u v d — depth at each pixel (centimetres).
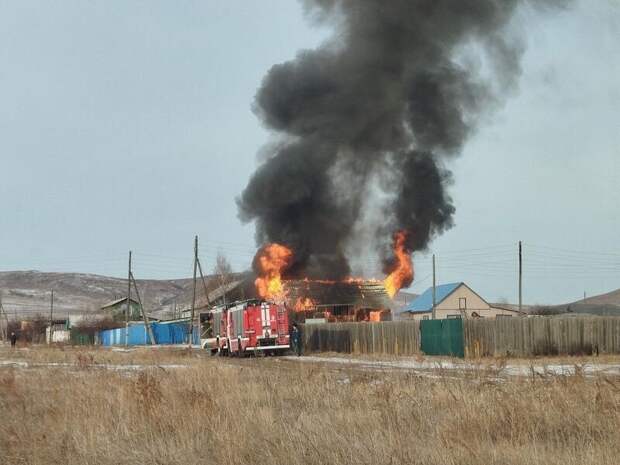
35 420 3344
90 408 3259
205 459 2303
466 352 9575
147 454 2362
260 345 11206
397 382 3719
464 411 2670
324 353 12119
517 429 2462
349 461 2100
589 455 2041
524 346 9919
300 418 2770
